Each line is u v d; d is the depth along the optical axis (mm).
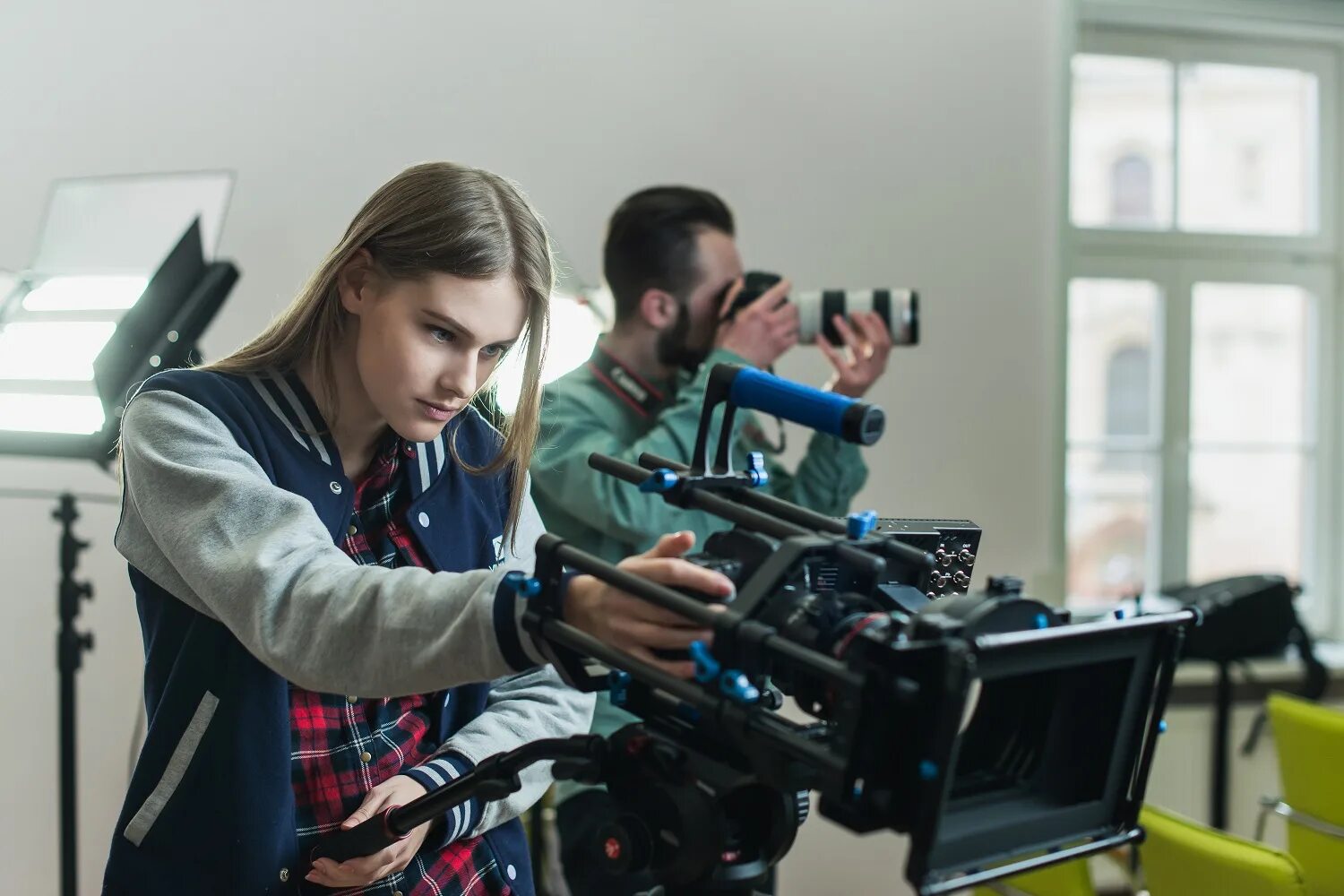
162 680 973
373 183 2555
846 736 620
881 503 2770
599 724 1630
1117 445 3201
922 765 611
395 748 1058
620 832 804
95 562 2500
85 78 2469
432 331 954
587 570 738
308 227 2539
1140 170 3188
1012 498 2836
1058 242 2846
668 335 1823
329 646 813
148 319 1797
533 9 2602
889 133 2762
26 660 2500
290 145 2529
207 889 929
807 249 2730
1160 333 3203
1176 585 3211
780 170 2715
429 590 807
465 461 1145
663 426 1701
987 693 770
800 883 2730
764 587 710
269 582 842
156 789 941
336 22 2535
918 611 691
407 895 1021
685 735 783
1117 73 3158
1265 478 3287
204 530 887
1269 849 1535
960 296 2801
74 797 2045
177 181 2064
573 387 1795
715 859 753
